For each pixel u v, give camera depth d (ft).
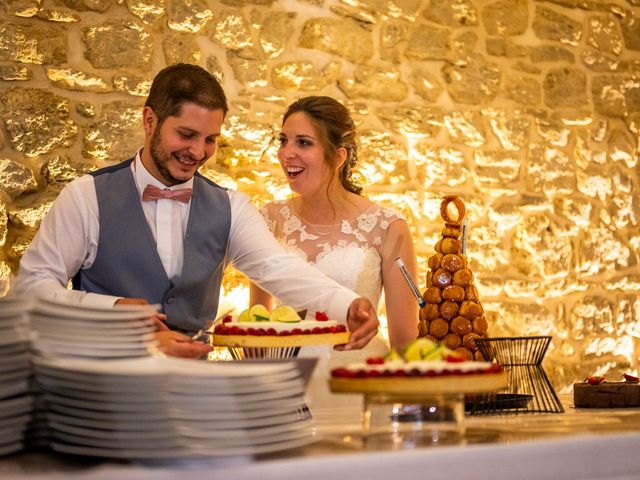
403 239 12.56
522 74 16.38
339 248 12.41
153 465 4.47
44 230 9.57
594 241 16.92
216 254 10.24
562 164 16.67
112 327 5.28
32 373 4.97
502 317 15.85
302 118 12.23
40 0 12.72
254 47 14.17
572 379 16.42
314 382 8.90
